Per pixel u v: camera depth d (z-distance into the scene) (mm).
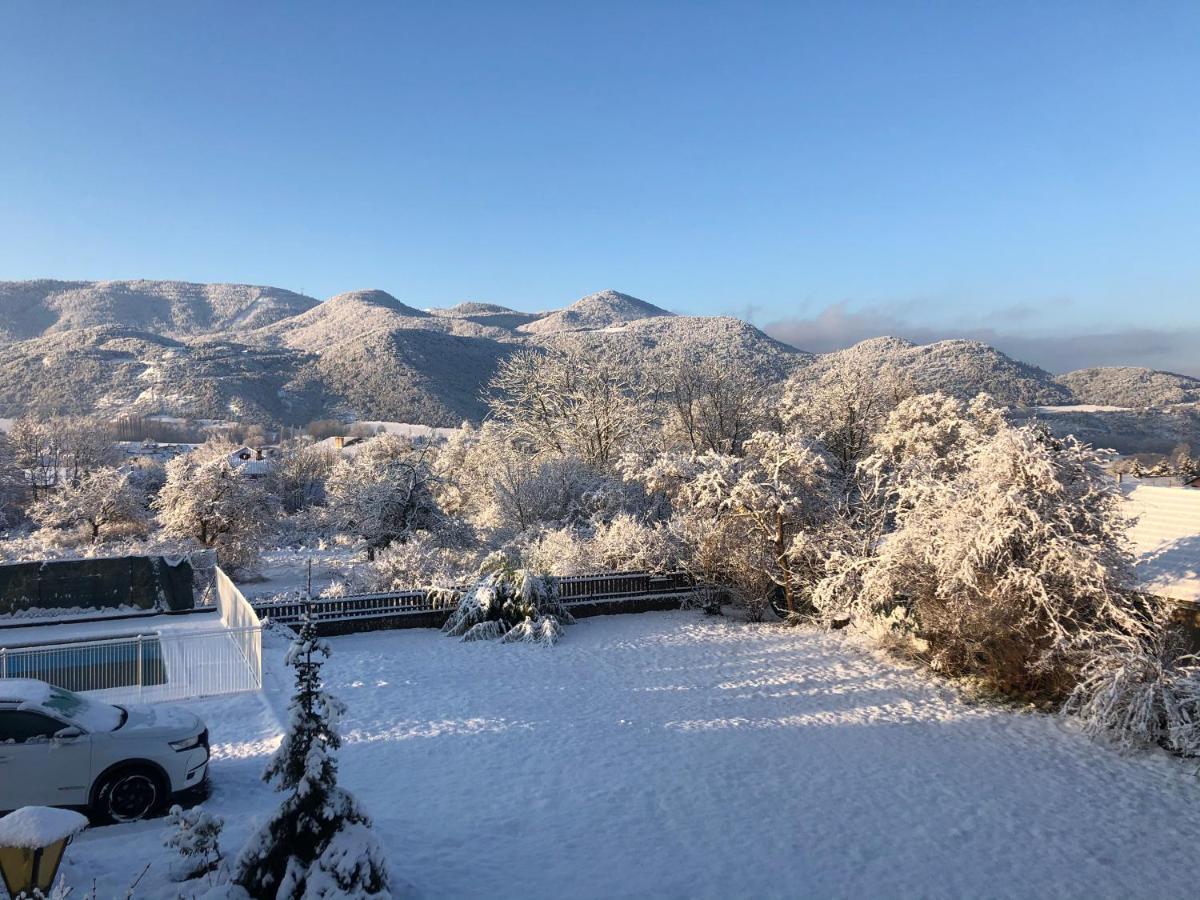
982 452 17766
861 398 41062
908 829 10445
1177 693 13727
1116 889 9070
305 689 6906
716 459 25625
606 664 18828
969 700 16438
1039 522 15977
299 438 103750
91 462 75312
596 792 11219
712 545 24625
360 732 13664
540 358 47594
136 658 14961
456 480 48656
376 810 10078
